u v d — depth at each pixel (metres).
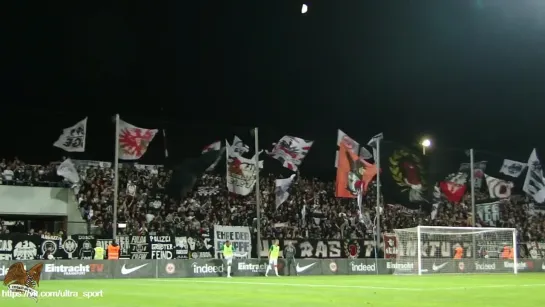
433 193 52.00
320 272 36.62
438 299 17.30
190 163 46.78
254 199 47.28
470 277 34.12
